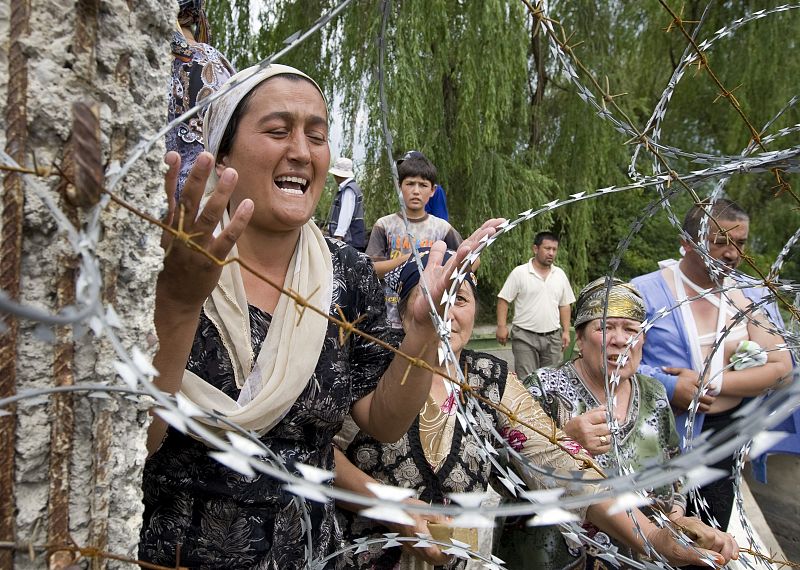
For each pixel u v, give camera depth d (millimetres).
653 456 1985
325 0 8695
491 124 8992
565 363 2162
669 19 10062
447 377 961
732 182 10211
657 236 14172
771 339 2635
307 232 1439
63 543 691
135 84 748
